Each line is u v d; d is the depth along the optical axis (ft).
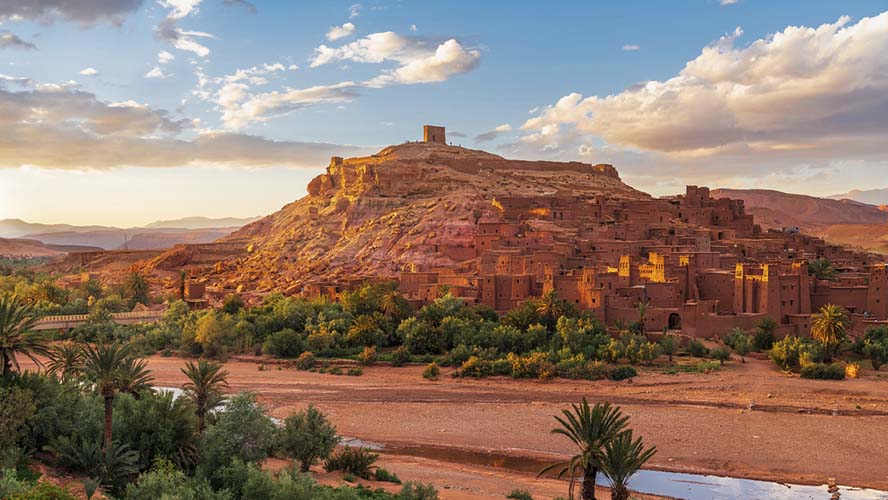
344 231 559.79
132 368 173.27
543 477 178.09
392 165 620.90
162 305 465.06
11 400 135.64
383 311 356.38
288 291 453.17
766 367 275.80
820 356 273.54
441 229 487.61
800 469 182.09
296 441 160.35
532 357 282.97
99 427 144.56
